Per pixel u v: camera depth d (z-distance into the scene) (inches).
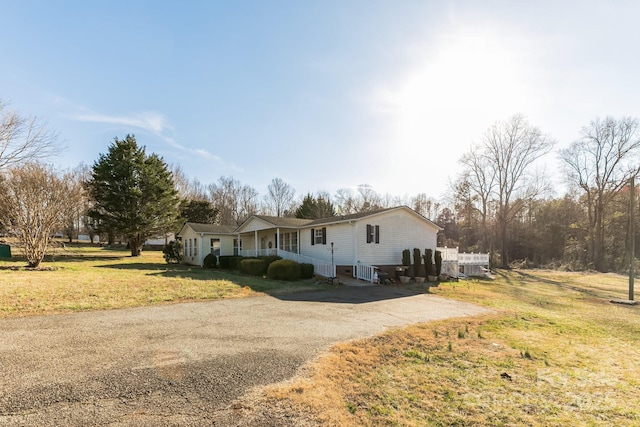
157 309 320.2
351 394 149.3
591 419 135.3
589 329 303.4
